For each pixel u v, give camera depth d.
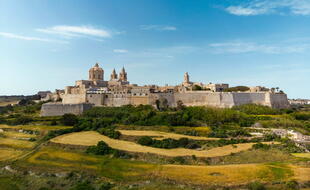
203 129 117.19
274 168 74.44
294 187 63.84
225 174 71.94
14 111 198.00
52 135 115.25
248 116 140.25
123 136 110.19
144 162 85.06
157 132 115.75
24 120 145.62
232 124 127.88
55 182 73.56
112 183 71.06
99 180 73.44
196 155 87.75
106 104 187.25
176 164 82.94
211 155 87.69
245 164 80.19
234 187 65.19
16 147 103.94
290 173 70.94
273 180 67.12
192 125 126.75
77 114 167.25
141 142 101.38
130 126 126.44
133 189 67.00
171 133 114.31
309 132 121.00
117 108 166.88
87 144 100.50
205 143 100.06
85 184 71.44
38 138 116.19
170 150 94.06
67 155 92.06
